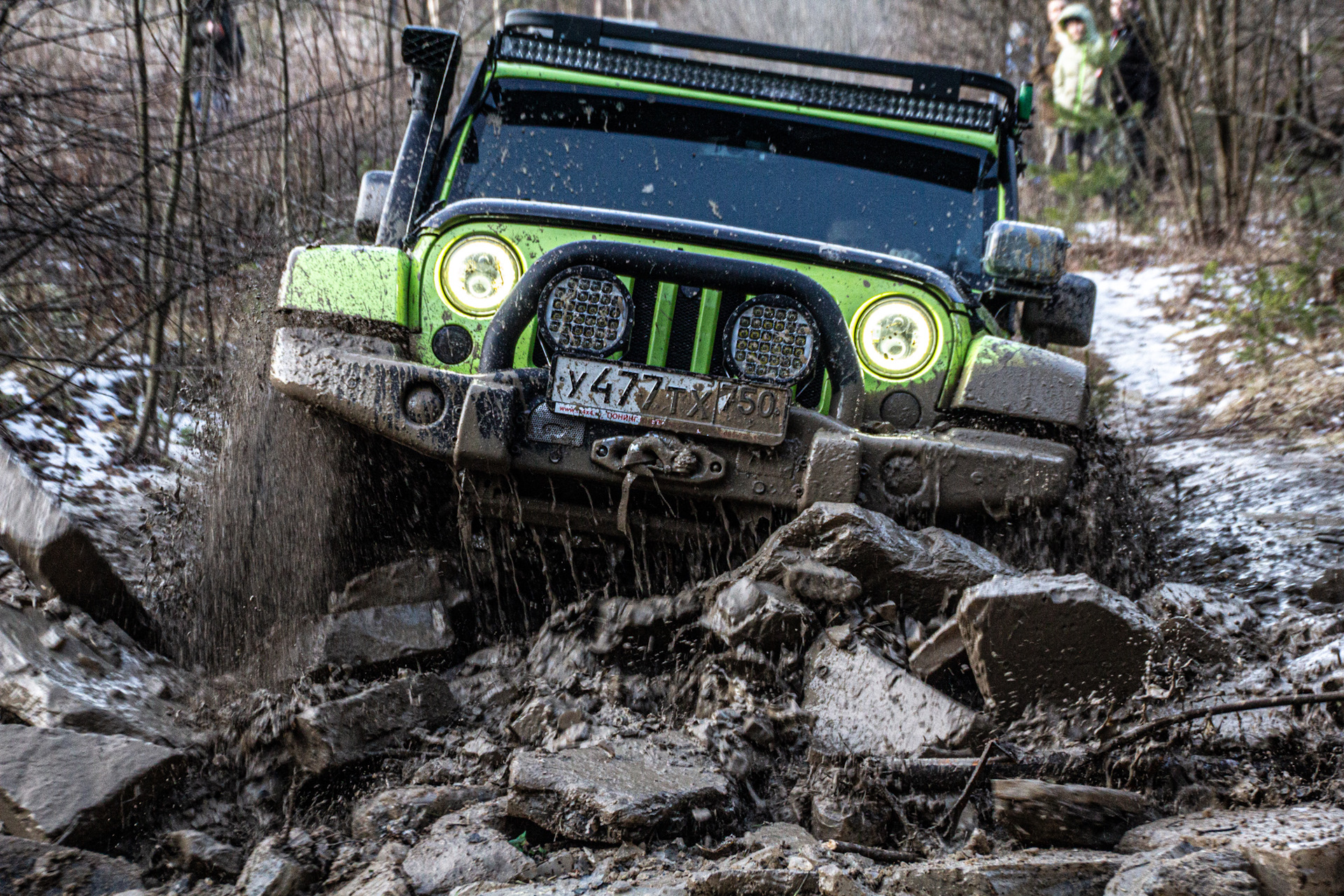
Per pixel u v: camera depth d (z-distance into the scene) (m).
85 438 5.44
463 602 3.49
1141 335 9.97
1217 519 5.25
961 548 3.24
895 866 2.38
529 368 3.47
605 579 3.62
